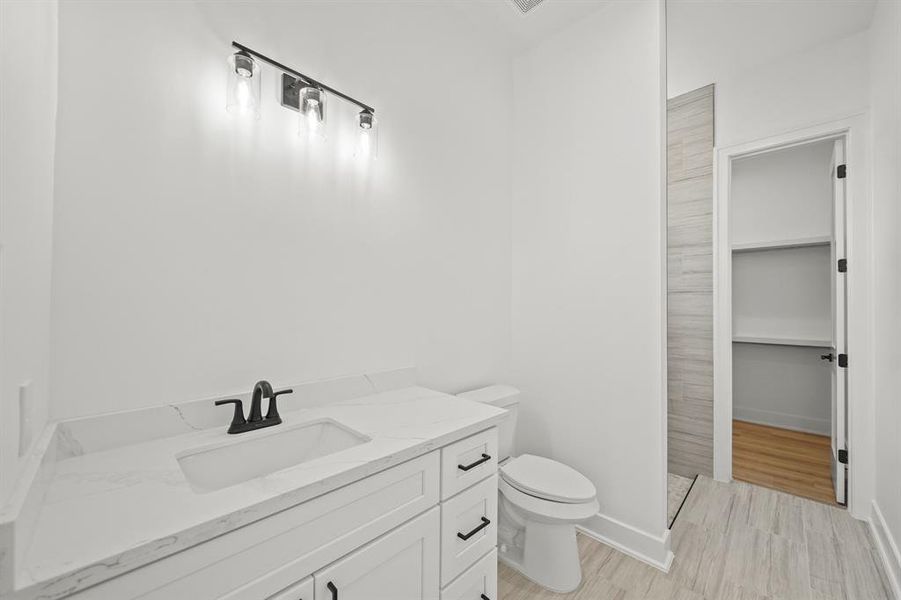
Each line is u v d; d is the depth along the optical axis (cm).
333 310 136
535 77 213
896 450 156
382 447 93
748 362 363
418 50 168
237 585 65
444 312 180
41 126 70
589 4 184
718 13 189
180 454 88
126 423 92
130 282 94
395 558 92
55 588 47
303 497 73
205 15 106
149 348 96
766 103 226
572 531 152
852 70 203
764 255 354
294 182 125
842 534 183
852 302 200
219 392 108
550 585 149
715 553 170
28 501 53
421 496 98
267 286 119
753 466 261
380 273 152
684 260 231
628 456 173
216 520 61
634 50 175
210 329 107
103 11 90
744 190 357
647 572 158
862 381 196
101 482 73
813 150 324
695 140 232
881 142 179
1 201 49
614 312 179
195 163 104
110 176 91
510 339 220
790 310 343
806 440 313
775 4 182
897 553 150
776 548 174
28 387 63
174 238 100
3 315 50
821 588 149
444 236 180
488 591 121
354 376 140
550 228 205
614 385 178
